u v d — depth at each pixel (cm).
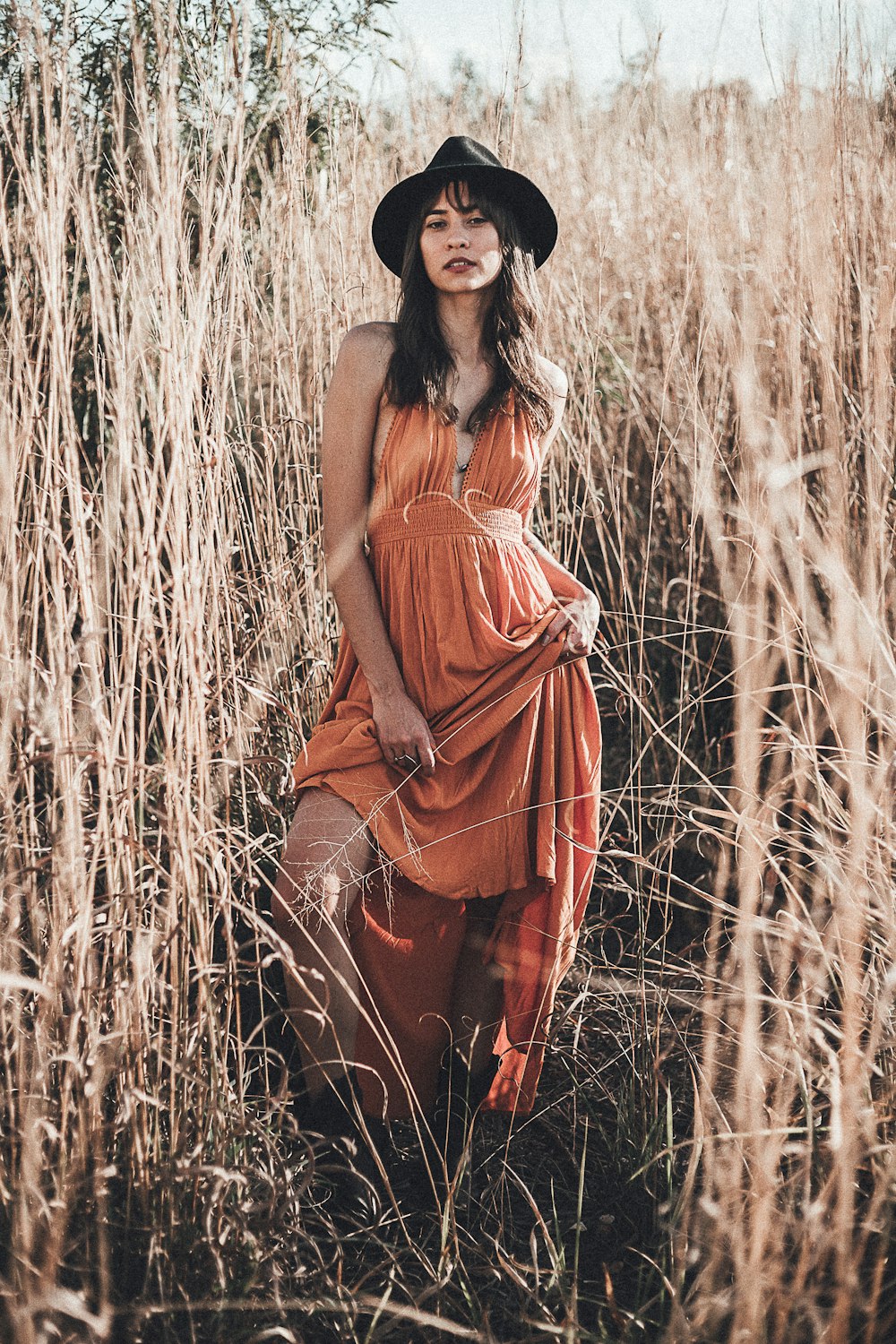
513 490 185
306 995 168
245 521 247
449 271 175
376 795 173
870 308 213
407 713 175
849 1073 129
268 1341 138
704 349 247
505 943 186
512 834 180
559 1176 183
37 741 151
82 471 219
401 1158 187
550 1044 210
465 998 188
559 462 297
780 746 162
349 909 179
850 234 217
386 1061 185
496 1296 155
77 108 158
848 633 143
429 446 176
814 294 160
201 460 174
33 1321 121
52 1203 126
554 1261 151
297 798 183
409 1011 185
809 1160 137
